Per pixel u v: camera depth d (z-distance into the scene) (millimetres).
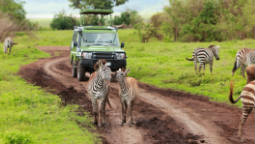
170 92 24406
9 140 12312
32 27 110938
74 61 30797
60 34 107500
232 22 84188
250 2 84000
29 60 48188
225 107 19578
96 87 15344
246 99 13469
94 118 16125
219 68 32844
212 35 88812
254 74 14617
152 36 94000
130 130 15164
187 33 90562
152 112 18422
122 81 15055
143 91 24828
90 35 30609
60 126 15141
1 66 37781
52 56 58688
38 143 12586
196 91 24047
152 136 14344
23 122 15328
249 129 15320
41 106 18828
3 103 18922
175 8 93188
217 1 88812
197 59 30094
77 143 12867
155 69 34594
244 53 27500
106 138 14016
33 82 28062
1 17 78938
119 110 18875
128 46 63406
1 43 70438
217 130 15211
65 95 22656
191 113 18250
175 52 51312
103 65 14992
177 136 14375
